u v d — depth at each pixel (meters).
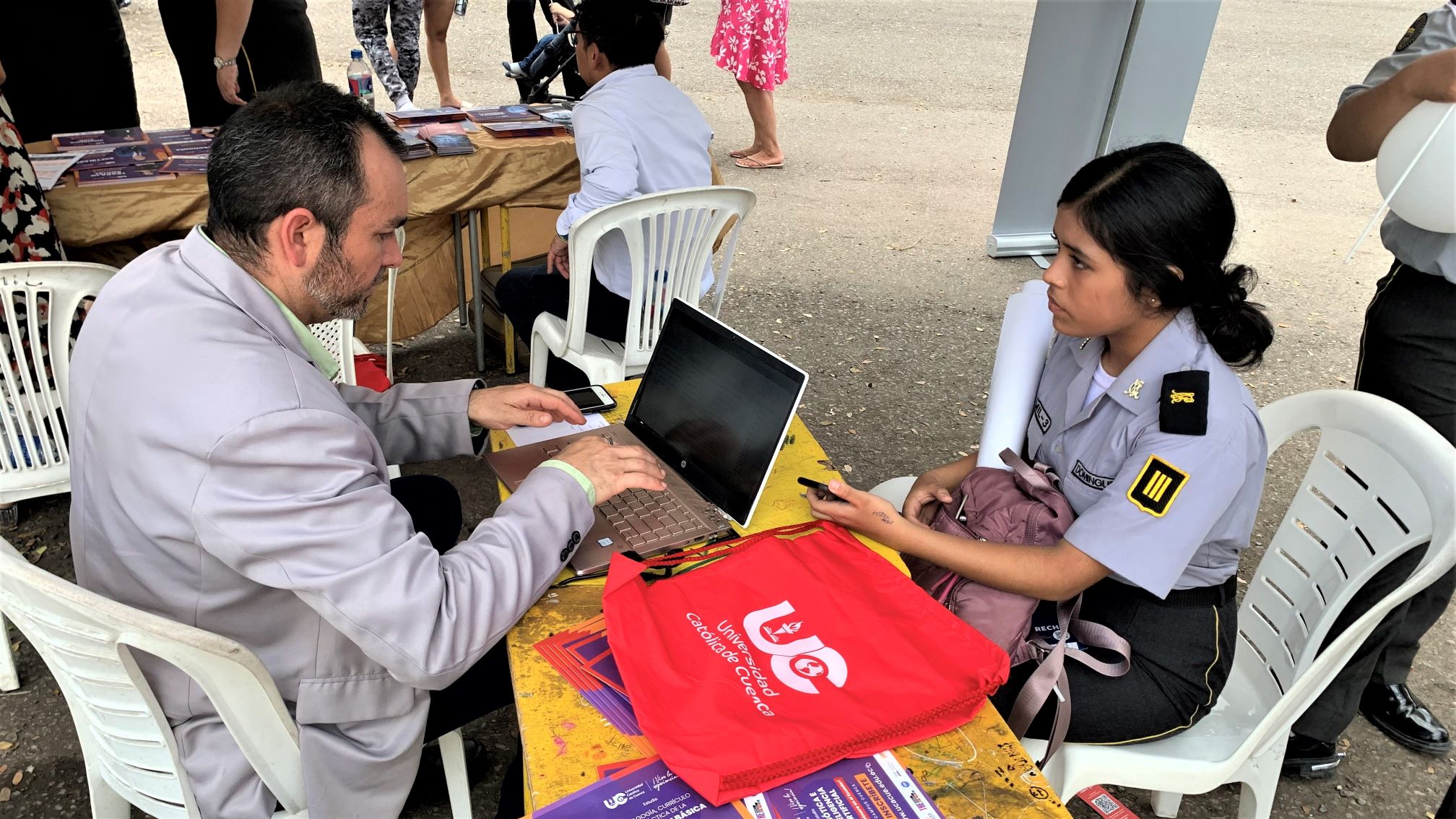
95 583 1.30
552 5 5.68
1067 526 1.53
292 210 1.21
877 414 3.54
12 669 2.17
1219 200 1.36
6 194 2.34
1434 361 1.95
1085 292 1.43
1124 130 4.82
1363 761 2.19
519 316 3.17
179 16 3.86
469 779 2.01
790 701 1.11
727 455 1.55
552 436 1.73
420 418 1.75
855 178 5.96
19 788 1.96
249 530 1.13
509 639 1.25
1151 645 1.54
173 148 3.05
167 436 1.14
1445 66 1.70
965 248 5.07
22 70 3.65
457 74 7.37
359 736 1.33
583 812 0.99
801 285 4.54
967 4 11.57
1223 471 1.38
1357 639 1.36
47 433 2.18
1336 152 2.03
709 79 7.84
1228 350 1.47
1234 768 1.52
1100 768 1.52
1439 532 1.36
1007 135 6.99
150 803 1.32
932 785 1.04
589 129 2.84
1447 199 1.72
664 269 2.83
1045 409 1.74
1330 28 10.41
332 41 8.11
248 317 1.23
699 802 1.00
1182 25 4.59
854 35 9.71
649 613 1.24
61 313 2.04
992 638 1.47
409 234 3.38
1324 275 4.84
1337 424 1.65
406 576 1.17
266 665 1.29
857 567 1.37
